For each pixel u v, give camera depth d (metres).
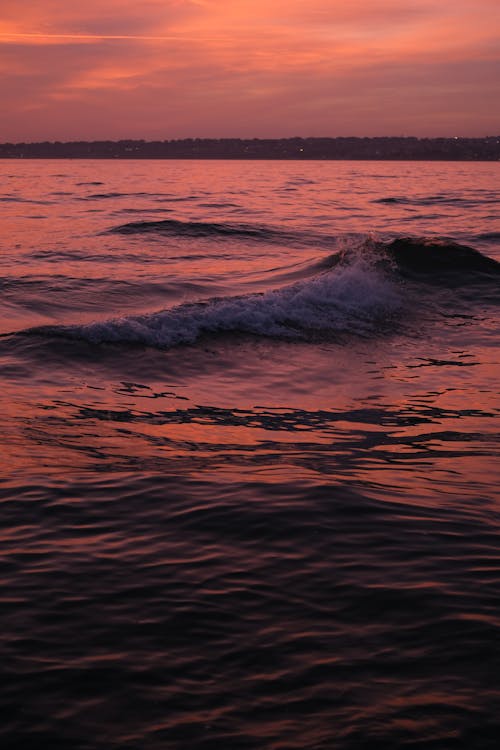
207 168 115.38
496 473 4.71
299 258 15.59
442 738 2.21
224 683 2.48
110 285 11.77
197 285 11.93
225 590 3.10
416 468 4.78
